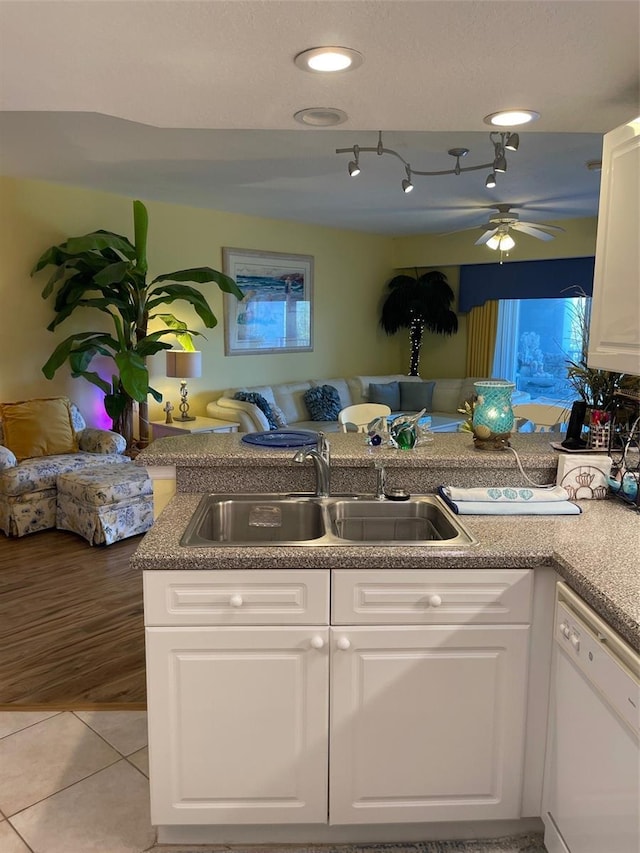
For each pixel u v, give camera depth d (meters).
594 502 2.28
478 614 1.81
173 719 1.82
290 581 1.77
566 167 4.52
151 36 1.55
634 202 1.87
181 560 1.74
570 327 7.16
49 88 1.90
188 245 6.14
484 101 2.00
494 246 5.37
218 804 1.88
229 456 2.32
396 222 7.03
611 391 2.37
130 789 2.16
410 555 1.76
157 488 2.38
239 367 6.75
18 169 4.66
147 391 4.88
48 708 2.59
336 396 7.02
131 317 5.14
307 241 7.23
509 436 2.51
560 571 1.73
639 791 1.35
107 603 3.53
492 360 7.81
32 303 5.19
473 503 2.14
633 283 1.88
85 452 5.06
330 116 2.16
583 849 1.62
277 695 1.82
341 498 2.28
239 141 3.89
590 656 1.57
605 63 1.70
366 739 1.86
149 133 3.74
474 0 1.38
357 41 1.58
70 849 1.92
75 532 4.52
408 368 8.59
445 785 1.89
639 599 1.46
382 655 1.82
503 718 1.87
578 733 1.65
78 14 1.44
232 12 1.43
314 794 1.88
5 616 3.37
